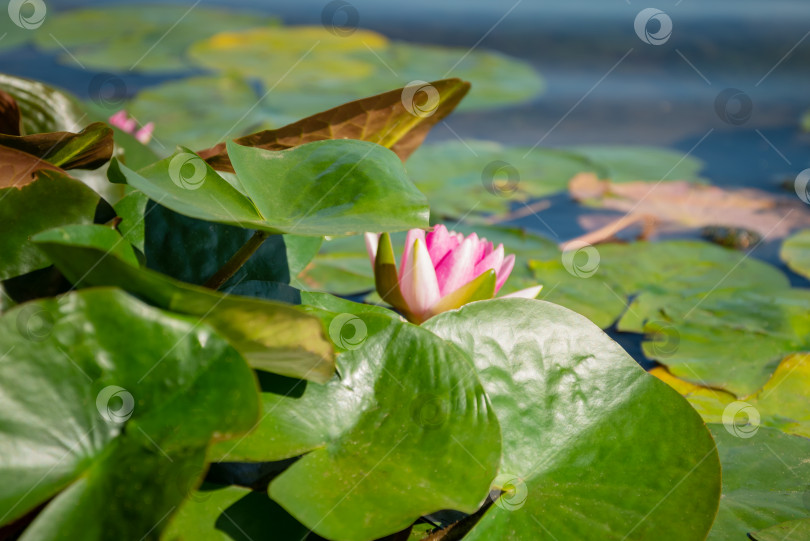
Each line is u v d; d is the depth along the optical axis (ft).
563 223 5.83
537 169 6.94
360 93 9.20
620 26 13.71
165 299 2.93
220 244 3.43
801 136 8.02
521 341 3.34
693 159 7.32
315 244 3.66
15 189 3.16
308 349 2.98
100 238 3.00
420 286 3.56
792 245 5.28
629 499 3.19
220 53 11.11
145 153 4.02
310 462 3.06
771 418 3.78
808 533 3.30
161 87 8.75
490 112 8.91
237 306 2.89
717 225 5.74
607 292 4.61
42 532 2.82
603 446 3.27
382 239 3.56
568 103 9.25
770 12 14.48
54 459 2.88
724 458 3.55
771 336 4.17
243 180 3.17
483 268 3.64
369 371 3.19
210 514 3.04
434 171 6.87
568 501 3.19
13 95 3.68
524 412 3.30
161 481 2.89
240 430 2.90
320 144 3.29
